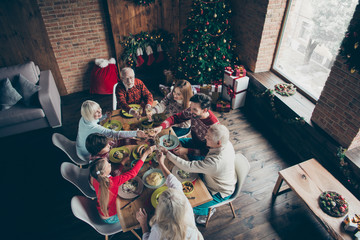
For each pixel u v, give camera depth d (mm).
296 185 2607
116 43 4758
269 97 3852
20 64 4086
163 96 4855
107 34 4695
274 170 3391
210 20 4172
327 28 3207
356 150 2875
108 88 4797
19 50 4277
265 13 3781
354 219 2211
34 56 4406
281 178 2840
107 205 1958
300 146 3482
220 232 2691
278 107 3781
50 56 4488
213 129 2066
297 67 3865
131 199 2051
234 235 2666
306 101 3652
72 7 4219
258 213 2871
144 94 3254
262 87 4031
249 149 3713
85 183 2479
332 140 3000
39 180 3273
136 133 2562
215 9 4066
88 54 4742
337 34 3094
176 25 4992
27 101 3881
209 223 2770
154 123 2826
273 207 2938
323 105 3049
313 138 3234
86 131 2566
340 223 2268
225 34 4363
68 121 4262
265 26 3887
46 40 4328
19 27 4094
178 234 1522
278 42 4094
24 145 3832
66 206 2961
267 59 4281
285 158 3568
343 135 2854
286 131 3707
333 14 3086
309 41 3535
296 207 2939
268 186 3176
